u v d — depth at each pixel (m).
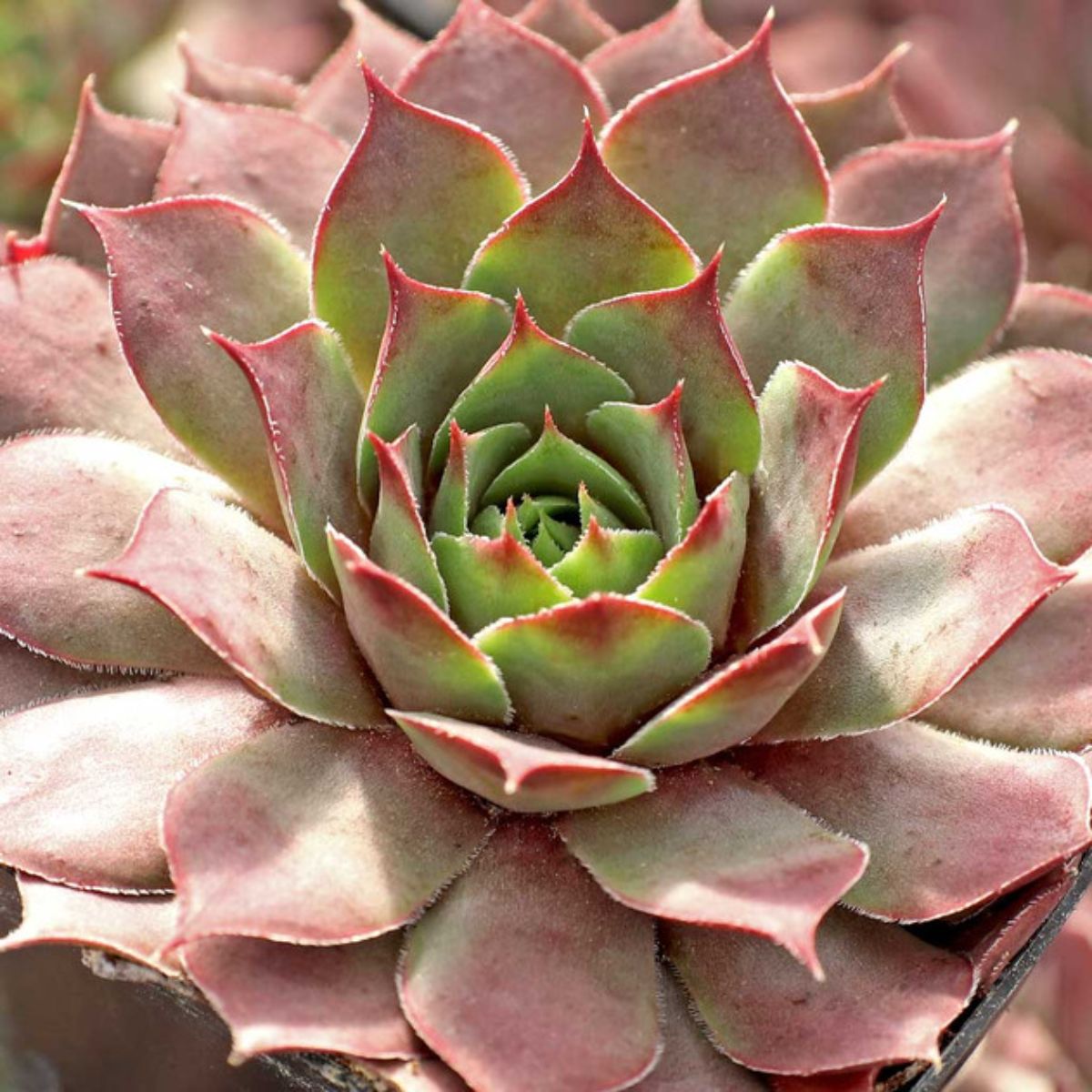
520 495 0.34
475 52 0.36
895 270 0.33
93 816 0.32
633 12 0.58
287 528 0.34
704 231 0.35
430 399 0.34
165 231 0.34
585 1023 0.31
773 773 0.33
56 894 0.32
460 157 0.34
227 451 0.34
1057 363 0.35
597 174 0.33
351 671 0.33
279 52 0.56
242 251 0.34
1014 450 0.34
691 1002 0.32
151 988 0.33
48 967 0.34
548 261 0.34
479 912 0.32
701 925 0.32
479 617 0.32
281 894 0.31
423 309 0.33
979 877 0.32
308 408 0.32
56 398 0.35
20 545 0.34
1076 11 0.49
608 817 0.32
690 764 0.33
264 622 0.32
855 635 0.33
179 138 0.36
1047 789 0.32
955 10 0.51
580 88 0.36
